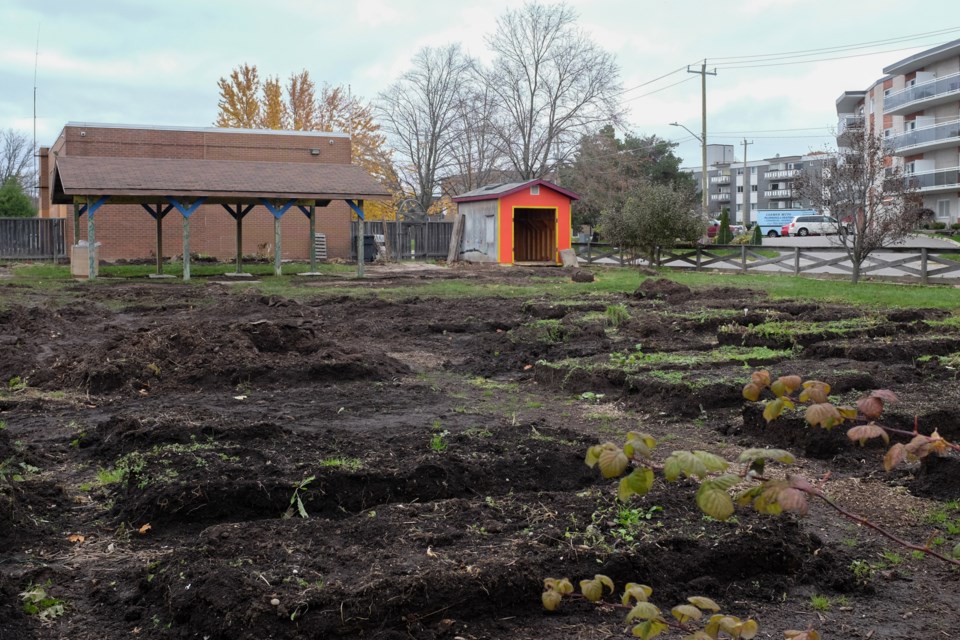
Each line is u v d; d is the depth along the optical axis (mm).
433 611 3955
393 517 4844
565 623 4039
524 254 36844
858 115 67375
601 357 10711
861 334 12000
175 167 27156
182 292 20922
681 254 32531
